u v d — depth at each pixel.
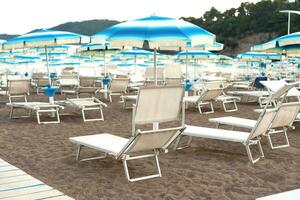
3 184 3.48
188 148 5.91
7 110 9.98
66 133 6.97
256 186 4.17
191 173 4.61
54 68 24.39
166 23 5.34
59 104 8.94
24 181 3.58
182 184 4.20
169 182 4.26
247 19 70.50
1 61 25.08
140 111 4.59
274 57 21.64
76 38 8.64
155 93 4.61
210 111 10.27
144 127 7.80
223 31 72.19
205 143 6.25
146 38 5.07
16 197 3.13
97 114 9.47
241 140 5.04
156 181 4.29
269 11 67.44
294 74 24.89
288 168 4.86
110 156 5.34
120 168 4.78
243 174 4.59
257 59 25.17
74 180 4.27
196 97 10.57
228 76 19.77
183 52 15.61
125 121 8.46
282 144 6.22
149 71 15.32
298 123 8.20
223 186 4.15
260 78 14.52
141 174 4.56
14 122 8.10
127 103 12.01
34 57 22.47
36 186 3.43
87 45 14.02
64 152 5.53
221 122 6.14
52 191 3.30
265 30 67.38
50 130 7.23
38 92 15.30
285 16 63.19
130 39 5.13
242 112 10.18
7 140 6.29
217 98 10.28
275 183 4.28
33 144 6.02
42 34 8.58
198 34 5.27
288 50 10.84
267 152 5.68
